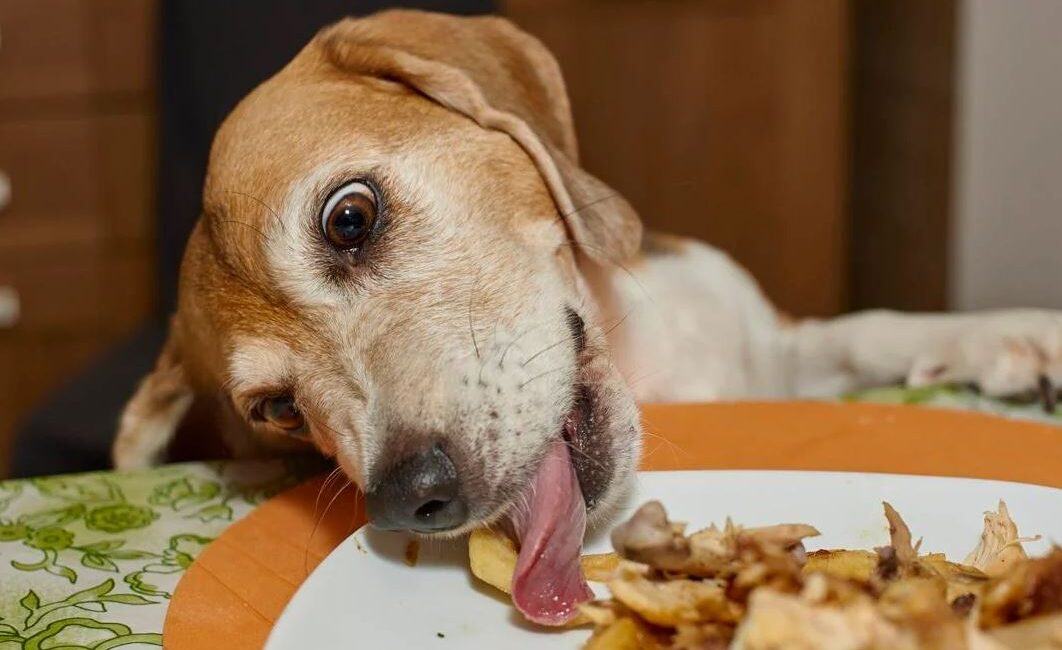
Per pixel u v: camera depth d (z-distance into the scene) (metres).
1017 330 0.53
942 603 0.28
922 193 1.03
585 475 0.40
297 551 0.38
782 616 0.26
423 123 0.46
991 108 0.89
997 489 0.37
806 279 1.20
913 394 0.52
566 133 0.53
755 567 0.30
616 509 0.39
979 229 0.91
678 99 1.13
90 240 1.07
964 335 0.55
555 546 0.36
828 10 1.12
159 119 0.84
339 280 0.44
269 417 0.48
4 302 1.06
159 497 0.45
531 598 0.34
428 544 0.37
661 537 0.31
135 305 1.09
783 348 0.66
